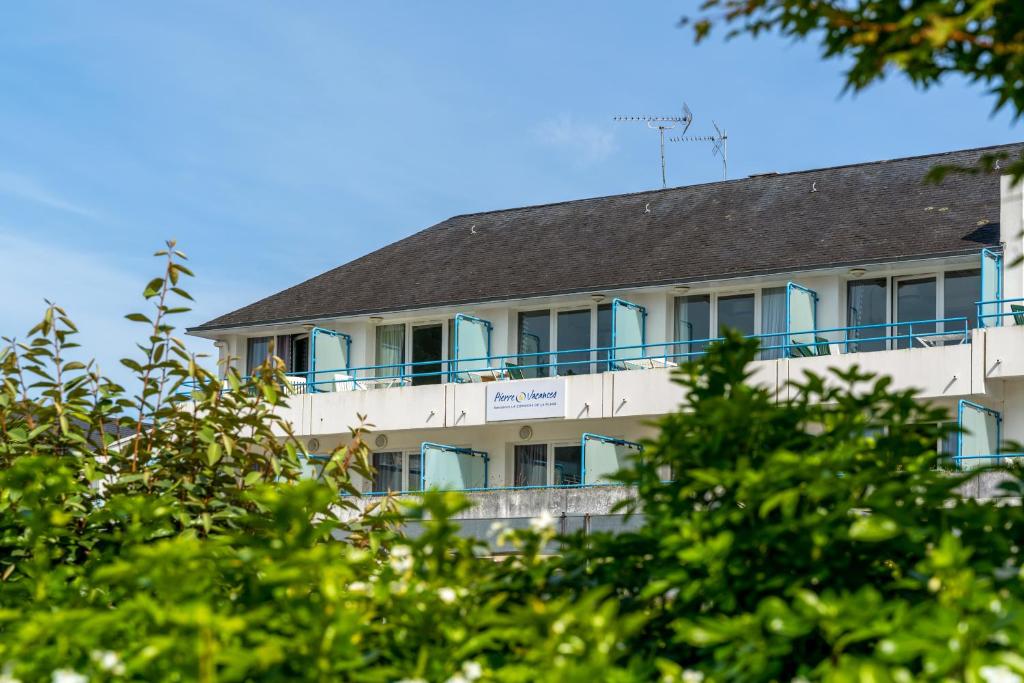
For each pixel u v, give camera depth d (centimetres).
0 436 989
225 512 936
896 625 529
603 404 4022
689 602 659
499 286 4553
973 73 661
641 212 4812
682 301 4200
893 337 3600
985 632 514
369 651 650
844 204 4347
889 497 602
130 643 607
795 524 610
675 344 4134
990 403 3559
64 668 606
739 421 665
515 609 605
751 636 562
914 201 4200
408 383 4581
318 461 1030
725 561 627
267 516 916
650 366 4150
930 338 3609
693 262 4281
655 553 692
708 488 678
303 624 595
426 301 4591
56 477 845
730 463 665
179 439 995
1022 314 3500
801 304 3909
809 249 4103
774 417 679
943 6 604
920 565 550
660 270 4297
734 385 706
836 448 650
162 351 998
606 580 704
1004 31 624
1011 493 691
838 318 3928
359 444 1032
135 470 975
